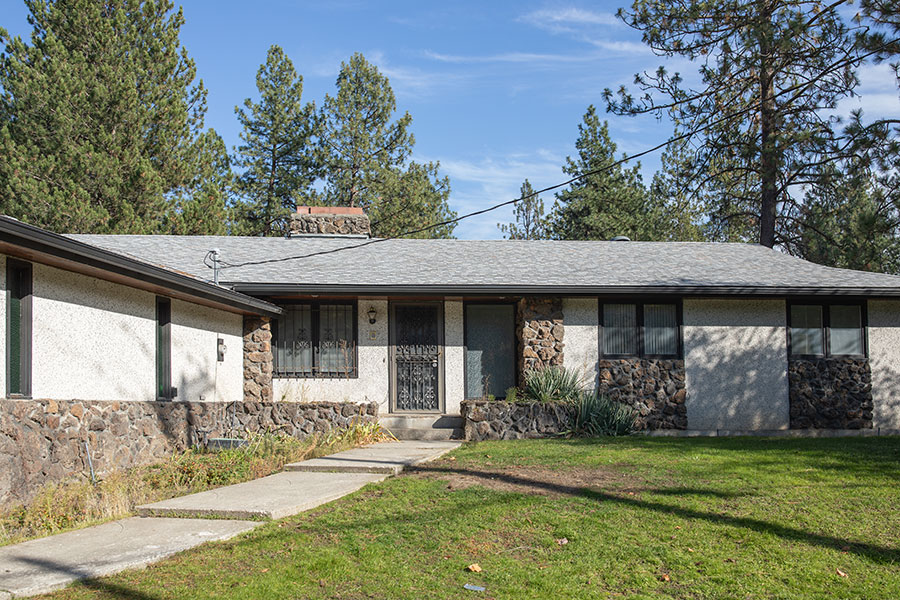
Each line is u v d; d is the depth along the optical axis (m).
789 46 15.82
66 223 22.23
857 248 17.30
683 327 15.68
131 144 24.61
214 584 5.38
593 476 9.30
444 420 14.89
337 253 17.08
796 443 12.71
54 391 8.92
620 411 14.63
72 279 9.37
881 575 5.90
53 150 23.50
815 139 17.77
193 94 28.33
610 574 5.82
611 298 15.62
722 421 15.54
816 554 6.33
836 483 8.88
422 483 8.85
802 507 7.72
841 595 5.49
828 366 15.76
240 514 7.21
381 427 14.25
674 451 11.54
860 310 15.99
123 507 7.52
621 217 35.44
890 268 25.89
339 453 11.50
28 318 8.42
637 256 17.91
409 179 34.91
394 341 15.73
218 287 12.01
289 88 34.09
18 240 7.40
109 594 5.15
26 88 23.11
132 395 10.82
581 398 14.63
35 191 21.80
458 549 6.34
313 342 15.59
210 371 13.54
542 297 15.36
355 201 34.12
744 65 19.34
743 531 6.87
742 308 15.81
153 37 26.27
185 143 26.77
